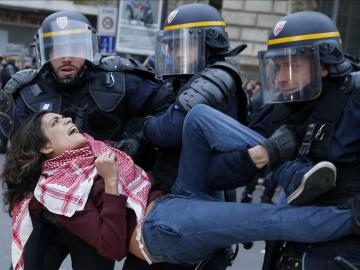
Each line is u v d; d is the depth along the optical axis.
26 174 2.21
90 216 2.11
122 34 9.51
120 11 9.43
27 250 2.28
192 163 2.19
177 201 2.18
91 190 2.16
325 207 1.94
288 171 2.03
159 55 2.56
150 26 9.51
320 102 2.01
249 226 1.98
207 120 2.11
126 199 2.13
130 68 2.67
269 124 2.37
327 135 1.96
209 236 2.03
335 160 1.95
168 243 2.10
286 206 1.98
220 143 2.07
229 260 2.48
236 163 2.01
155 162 2.58
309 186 1.90
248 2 12.55
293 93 2.03
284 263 2.11
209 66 2.41
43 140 2.21
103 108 2.58
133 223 2.19
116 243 2.08
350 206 1.91
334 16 11.72
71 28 2.56
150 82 2.72
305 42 2.00
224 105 2.29
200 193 2.22
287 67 2.04
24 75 2.65
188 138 2.16
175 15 2.50
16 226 2.18
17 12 14.56
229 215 2.01
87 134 2.49
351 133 1.93
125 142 2.54
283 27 2.06
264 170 2.00
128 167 2.28
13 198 2.25
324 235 1.91
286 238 1.96
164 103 2.66
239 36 12.64
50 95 2.59
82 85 2.60
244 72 12.57
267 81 2.12
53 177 2.17
